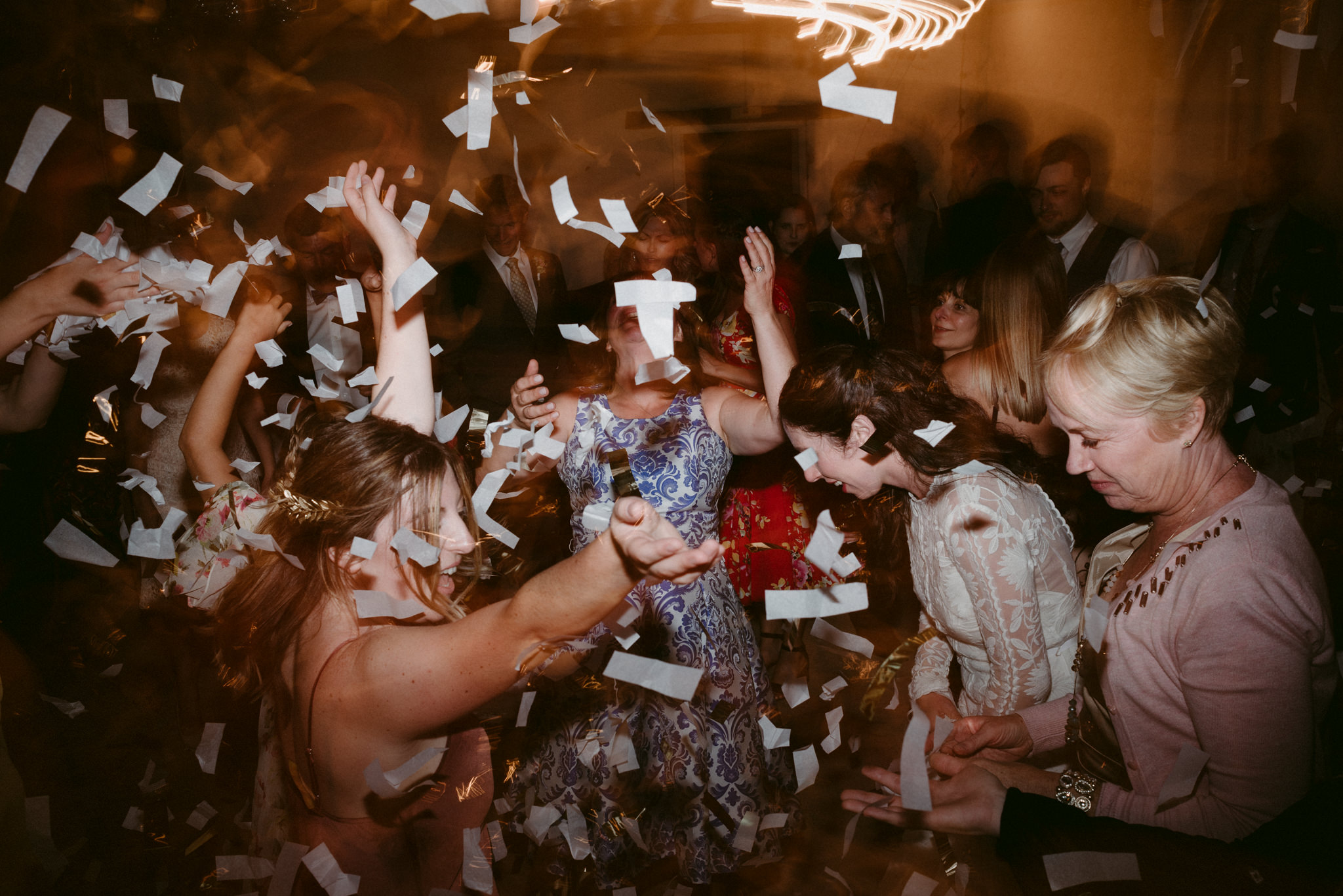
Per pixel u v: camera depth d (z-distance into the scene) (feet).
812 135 19.93
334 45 18.31
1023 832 3.73
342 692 3.64
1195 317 3.95
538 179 19.71
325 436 4.21
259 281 6.90
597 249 20.08
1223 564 3.88
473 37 18.78
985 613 5.38
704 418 7.41
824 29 9.23
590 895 7.12
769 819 7.15
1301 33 13.83
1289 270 11.18
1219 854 3.33
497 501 10.00
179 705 9.52
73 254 5.28
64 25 14.08
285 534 4.10
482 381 13.34
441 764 4.21
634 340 7.16
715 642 7.06
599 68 19.62
